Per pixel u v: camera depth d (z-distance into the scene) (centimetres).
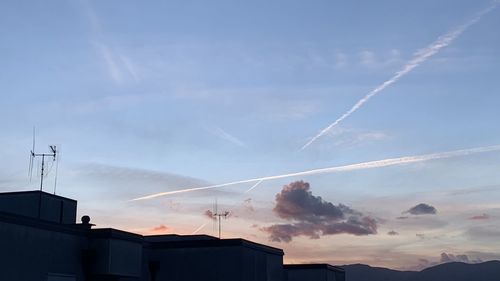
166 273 3600
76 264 2675
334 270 5400
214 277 3522
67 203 3531
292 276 5128
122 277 2830
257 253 3769
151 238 4416
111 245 2734
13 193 3378
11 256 2295
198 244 3603
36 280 2416
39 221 2462
